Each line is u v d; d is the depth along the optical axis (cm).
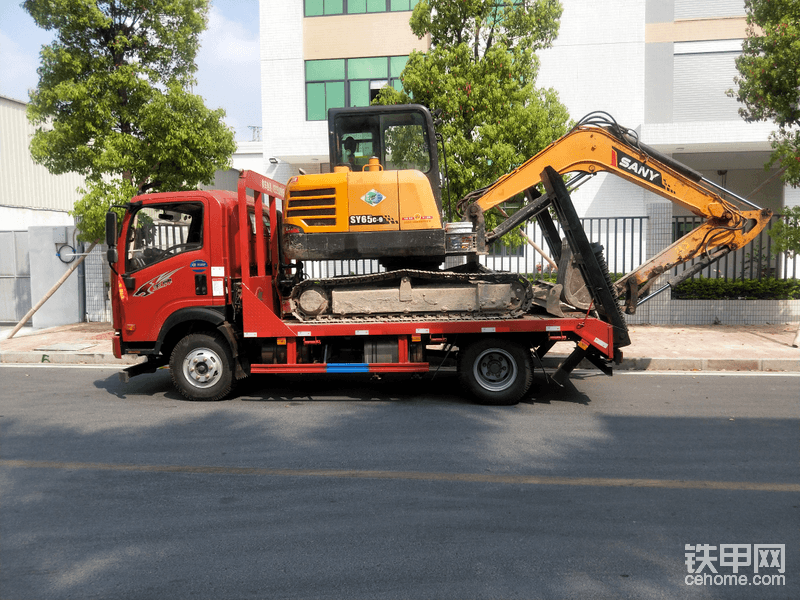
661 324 1226
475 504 409
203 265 706
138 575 321
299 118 1878
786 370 857
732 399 696
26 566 331
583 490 432
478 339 686
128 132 1119
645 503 408
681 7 1725
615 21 1730
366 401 709
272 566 329
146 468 484
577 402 692
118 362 985
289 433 577
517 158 1026
